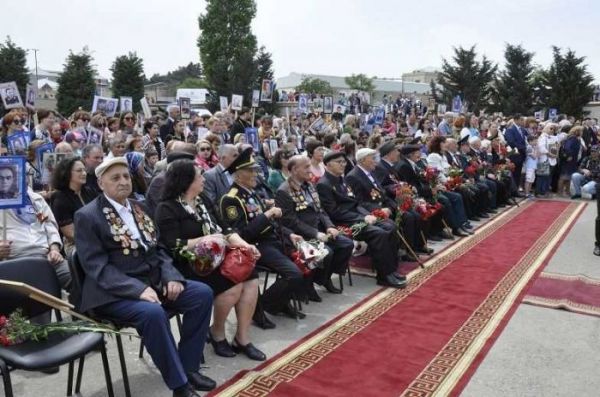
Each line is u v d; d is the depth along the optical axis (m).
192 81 62.69
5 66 29.84
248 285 4.04
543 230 8.73
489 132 13.00
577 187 12.31
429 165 8.30
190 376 3.53
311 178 5.68
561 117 17.69
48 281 3.53
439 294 5.51
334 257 5.48
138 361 4.01
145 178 6.78
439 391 3.54
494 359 4.04
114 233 3.47
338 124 15.41
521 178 12.78
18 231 4.40
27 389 3.58
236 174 4.71
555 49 34.31
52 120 8.88
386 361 3.97
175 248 3.81
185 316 3.56
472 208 9.57
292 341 4.34
